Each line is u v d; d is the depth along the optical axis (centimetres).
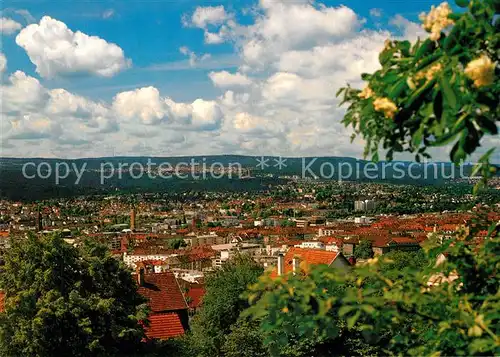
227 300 4025
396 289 580
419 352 621
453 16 524
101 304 2759
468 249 722
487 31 511
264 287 586
